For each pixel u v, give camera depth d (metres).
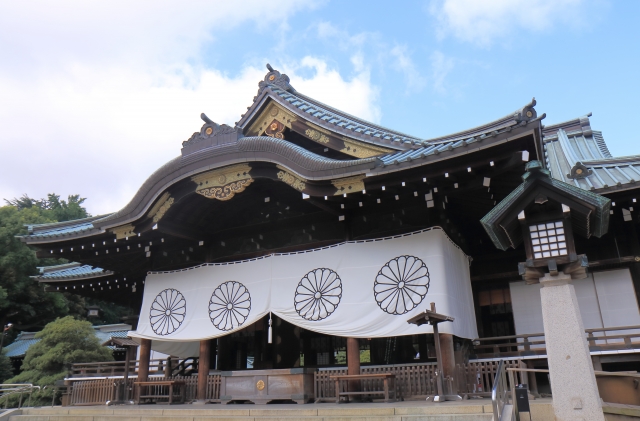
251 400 11.11
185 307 13.06
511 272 12.71
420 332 9.96
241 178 11.76
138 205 12.58
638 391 7.40
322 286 11.36
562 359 5.94
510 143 8.90
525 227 6.41
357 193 10.65
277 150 11.09
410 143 11.60
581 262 6.00
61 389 20.89
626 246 11.66
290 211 13.28
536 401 8.04
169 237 13.67
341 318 10.90
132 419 10.01
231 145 11.62
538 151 9.13
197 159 11.96
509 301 12.75
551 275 6.21
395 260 10.82
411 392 9.98
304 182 10.89
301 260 11.84
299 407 9.23
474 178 9.92
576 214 6.18
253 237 13.55
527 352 10.66
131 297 18.92
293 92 14.63
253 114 14.02
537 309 12.32
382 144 11.98
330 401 10.59
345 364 13.30
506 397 7.35
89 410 10.80
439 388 9.16
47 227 14.97
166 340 12.98
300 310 11.40
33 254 35.50
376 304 10.70
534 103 8.66
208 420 9.20
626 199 10.77
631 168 12.30
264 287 12.02
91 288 17.95
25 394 21.31
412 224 11.28
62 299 37.41
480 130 10.88
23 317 36.34
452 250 11.28
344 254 11.41
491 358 11.06
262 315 11.76
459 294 11.07
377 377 9.84
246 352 14.67
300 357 13.84
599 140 18.89
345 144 12.72
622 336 10.18
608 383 8.05
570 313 6.03
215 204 13.05
